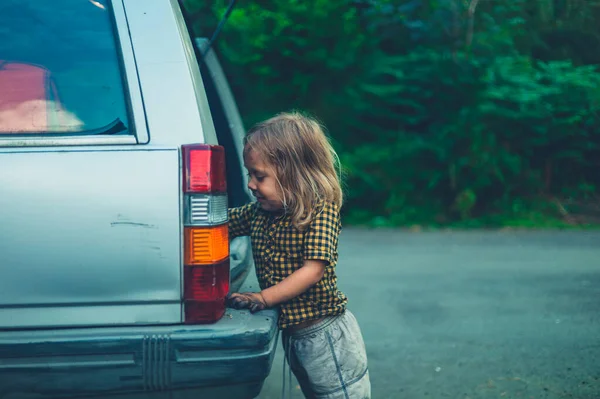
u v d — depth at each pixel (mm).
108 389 1926
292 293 2170
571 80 10297
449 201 10250
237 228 2443
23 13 2084
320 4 9875
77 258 1922
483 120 10203
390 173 10188
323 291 2258
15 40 2064
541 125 10227
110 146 1955
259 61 10047
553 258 7004
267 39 9891
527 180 10484
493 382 3559
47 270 1915
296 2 9930
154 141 1968
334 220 2256
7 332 1914
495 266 6555
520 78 10164
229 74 10086
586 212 10242
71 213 1920
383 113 10250
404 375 3650
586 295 5406
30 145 1938
